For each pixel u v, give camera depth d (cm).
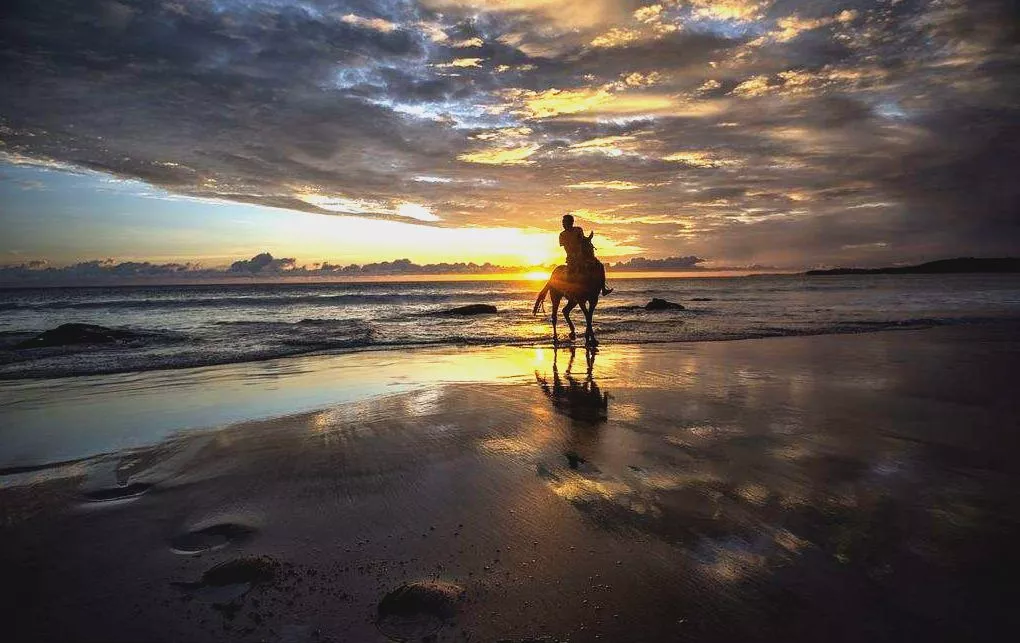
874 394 599
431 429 466
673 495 320
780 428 462
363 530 278
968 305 2495
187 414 527
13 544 265
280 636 195
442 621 203
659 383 680
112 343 1216
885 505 301
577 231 1184
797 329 1413
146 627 201
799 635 193
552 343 1184
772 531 273
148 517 295
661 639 192
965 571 233
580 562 246
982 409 525
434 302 3959
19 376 769
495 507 305
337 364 868
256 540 269
